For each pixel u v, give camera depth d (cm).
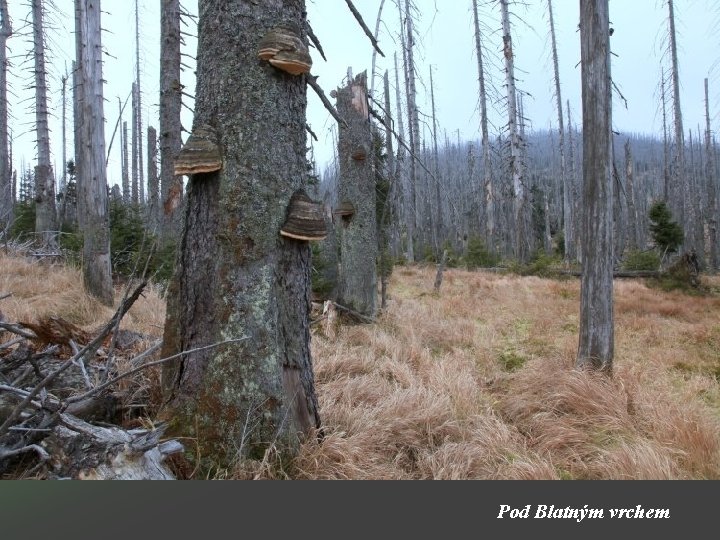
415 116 1930
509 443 388
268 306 293
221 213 292
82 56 733
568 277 1780
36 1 1309
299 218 304
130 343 439
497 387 562
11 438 243
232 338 285
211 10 301
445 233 3125
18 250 934
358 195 904
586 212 595
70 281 746
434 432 394
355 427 363
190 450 276
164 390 305
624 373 560
